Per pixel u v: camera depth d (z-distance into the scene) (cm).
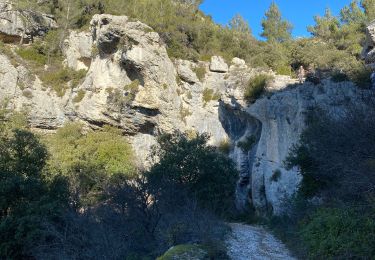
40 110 3616
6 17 4050
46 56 4084
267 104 3009
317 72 2897
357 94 2130
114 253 1389
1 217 1764
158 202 1870
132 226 1675
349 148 1309
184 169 2352
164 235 1461
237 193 3262
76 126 3534
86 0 4356
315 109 2525
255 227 2459
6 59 3741
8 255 1605
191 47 4059
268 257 1345
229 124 3612
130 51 3431
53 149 3147
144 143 3638
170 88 3594
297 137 2616
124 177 2448
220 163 2477
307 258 1234
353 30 3944
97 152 3291
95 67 3694
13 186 1747
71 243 1520
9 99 3534
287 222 1947
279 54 3912
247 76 3350
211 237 1343
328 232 1184
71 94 3750
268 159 2914
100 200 1977
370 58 2281
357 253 1018
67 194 1961
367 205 1163
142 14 4103
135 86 3494
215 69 3831
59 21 4256
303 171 1964
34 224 1625
